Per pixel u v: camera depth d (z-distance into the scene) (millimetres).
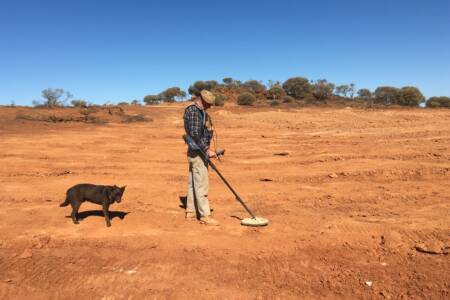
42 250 3943
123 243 4066
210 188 6469
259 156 9945
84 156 10172
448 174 6836
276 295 3098
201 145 4578
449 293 2992
